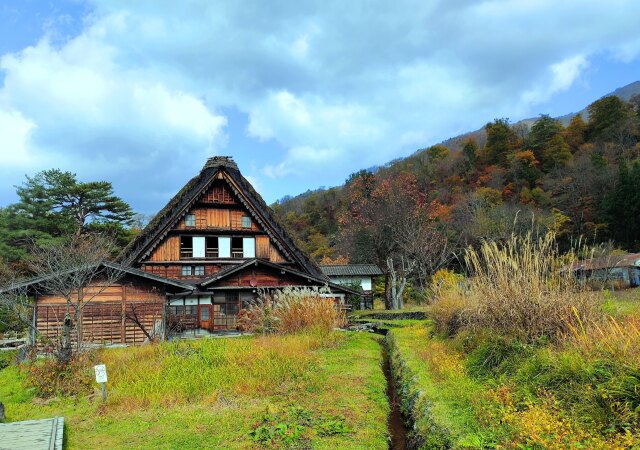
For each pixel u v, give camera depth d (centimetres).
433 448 583
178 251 2273
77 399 923
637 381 505
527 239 936
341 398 872
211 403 853
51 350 1209
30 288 1605
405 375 985
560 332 762
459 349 984
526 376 658
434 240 3122
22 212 3238
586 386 542
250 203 2384
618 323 729
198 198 2331
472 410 639
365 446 641
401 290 3069
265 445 645
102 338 1688
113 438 701
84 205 3419
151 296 1753
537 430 478
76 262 1630
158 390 924
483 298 953
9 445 645
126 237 3503
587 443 447
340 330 1727
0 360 1431
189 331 2078
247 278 2162
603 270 951
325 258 4531
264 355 1167
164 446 656
